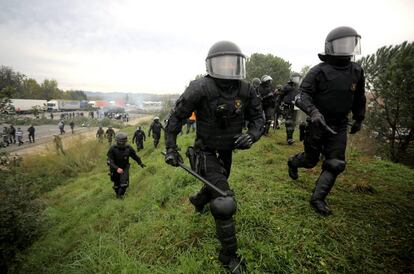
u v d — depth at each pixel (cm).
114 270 317
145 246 355
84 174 1616
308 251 281
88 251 388
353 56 310
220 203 250
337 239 299
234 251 261
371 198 400
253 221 332
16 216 570
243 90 269
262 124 288
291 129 745
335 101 314
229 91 266
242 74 262
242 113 275
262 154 635
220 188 264
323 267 262
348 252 279
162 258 320
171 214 417
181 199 488
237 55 257
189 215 391
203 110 271
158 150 1471
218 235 259
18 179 629
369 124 1441
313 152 353
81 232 588
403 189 440
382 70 1417
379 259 268
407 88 1234
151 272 290
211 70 260
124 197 736
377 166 571
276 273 262
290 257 271
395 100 1287
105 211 642
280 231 313
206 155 283
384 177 502
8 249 543
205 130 276
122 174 739
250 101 283
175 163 276
